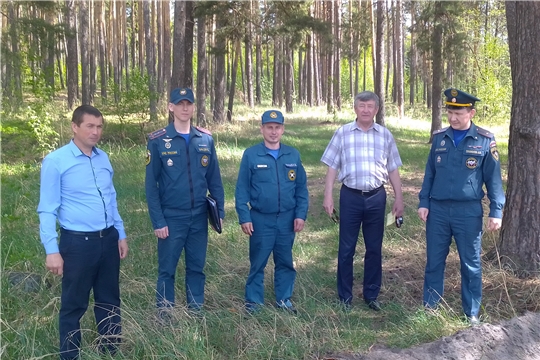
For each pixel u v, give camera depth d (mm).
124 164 12008
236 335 4055
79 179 3441
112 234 3596
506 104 23000
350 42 29438
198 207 4402
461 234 4352
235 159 12625
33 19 16125
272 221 4613
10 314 4363
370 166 4734
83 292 3531
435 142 4465
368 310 4809
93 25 40375
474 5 21031
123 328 3857
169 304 4281
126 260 5625
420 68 37125
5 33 15391
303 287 5059
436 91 17938
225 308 4605
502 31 27688
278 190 4574
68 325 3539
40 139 12789
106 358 3621
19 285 4801
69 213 3436
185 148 4332
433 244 4492
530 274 5055
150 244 6113
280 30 19031
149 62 29453
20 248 5949
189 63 16219
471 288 4371
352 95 41000
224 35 20031
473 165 4273
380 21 18141
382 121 18750
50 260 3309
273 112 4590
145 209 7770
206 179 4570
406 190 9742
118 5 37812
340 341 4004
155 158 4281
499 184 4312
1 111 13688
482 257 5535
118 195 8750
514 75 5246
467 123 4324
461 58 18281
